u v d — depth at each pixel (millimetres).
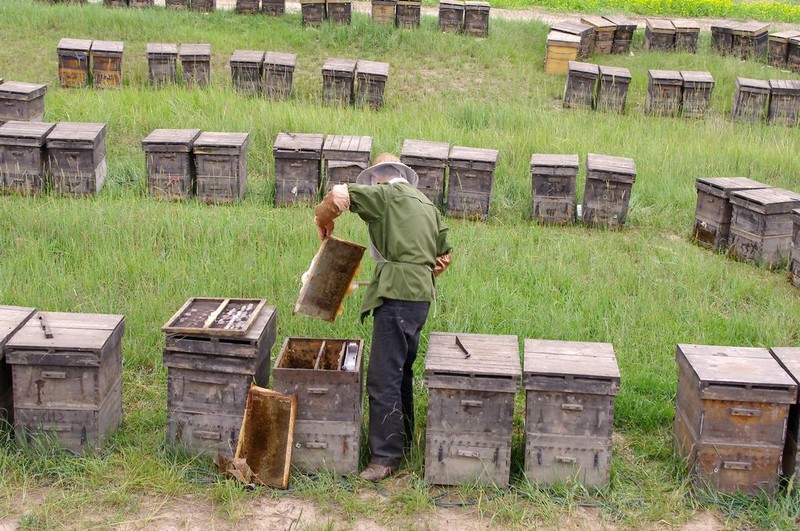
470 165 11367
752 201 10336
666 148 14742
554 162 11398
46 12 20609
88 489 5734
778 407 5738
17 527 5355
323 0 21469
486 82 19297
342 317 7832
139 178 12203
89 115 14656
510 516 5617
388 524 5539
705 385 5734
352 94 17156
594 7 28016
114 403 6301
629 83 17812
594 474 5863
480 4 21781
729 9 28328
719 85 19844
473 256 9734
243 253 9336
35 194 11320
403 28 21703
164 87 17312
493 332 7973
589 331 8195
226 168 11398
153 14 21391
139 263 8969
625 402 6949
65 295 8234
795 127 17688
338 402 5898
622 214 11500
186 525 5449
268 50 19953
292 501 5734
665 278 9648
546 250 10219
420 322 5973
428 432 5836
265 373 6301
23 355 5848
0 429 6074
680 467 6117
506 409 5785
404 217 5910
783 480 5910
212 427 5988
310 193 11602
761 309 9031
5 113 13688
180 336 5883
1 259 9031
